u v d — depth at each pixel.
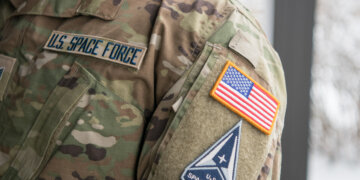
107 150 0.59
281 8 1.50
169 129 0.57
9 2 0.79
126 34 0.63
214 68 0.59
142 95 0.61
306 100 1.53
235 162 0.56
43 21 0.71
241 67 0.61
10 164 0.64
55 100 0.63
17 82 0.68
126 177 0.60
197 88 0.58
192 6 0.64
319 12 1.59
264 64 0.65
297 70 1.52
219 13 0.65
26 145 0.63
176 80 0.60
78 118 0.60
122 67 0.61
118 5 0.66
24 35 0.71
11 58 0.70
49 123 0.62
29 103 0.65
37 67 0.67
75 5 0.70
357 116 1.61
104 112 0.60
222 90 0.58
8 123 0.66
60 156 0.60
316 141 1.64
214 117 0.57
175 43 0.61
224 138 0.56
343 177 1.58
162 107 0.59
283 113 0.70
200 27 0.62
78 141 0.59
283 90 0.70
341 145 1.62
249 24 0.68
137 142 0.60
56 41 0.67
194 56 0.60
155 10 0.65
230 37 0.62
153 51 0.61
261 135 0.60
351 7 1.59
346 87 1.61
